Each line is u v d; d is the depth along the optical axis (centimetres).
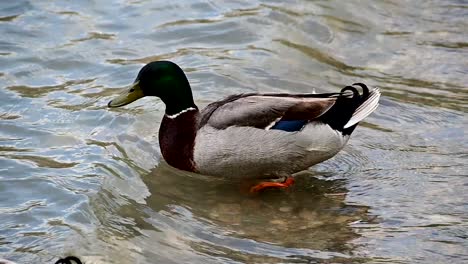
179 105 1141
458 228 1009
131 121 1282
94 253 955
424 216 1040
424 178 1131
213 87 1373
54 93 1365
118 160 1177
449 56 1498
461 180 1122
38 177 1121
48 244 970
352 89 1116
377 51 1511
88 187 1102
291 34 1555
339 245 980
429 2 1683
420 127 1271
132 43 1525
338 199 1092
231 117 1085
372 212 1055
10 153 1184
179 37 1544
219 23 1585
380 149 1209
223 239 998
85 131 1255
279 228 1025
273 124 1080
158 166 1172
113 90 1380
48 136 1236
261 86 1383
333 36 1551
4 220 1020
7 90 1366
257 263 940
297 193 1112
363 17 1617
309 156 1102
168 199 1092
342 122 1098
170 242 988
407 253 957
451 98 1359
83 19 1598
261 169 1109
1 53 1474
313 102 1095
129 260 944
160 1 1666
